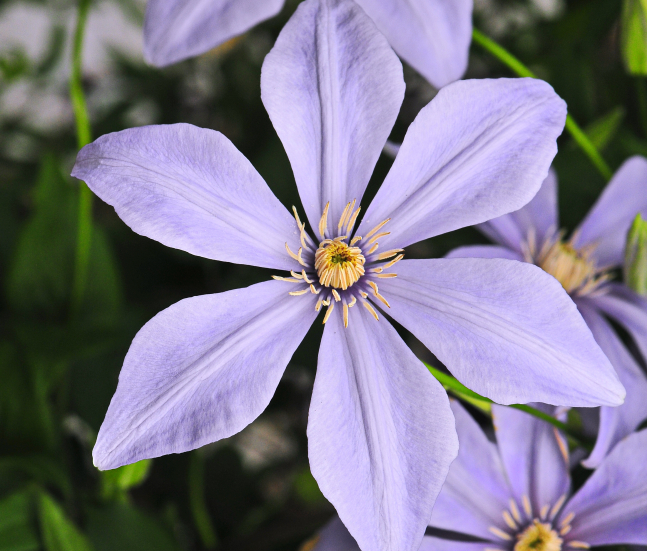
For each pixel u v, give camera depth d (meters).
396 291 0.28
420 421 0.26
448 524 0.29
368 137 0.28
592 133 0.34
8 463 0.31
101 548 0.31
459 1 0.29
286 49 0.27
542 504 0.29
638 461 0.29
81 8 0.32
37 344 0.33
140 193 0.26
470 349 0.27
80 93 0.32
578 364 0.26
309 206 0.28
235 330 0.27
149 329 0.26
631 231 0.29
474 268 0.27
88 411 0.34
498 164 0.27
